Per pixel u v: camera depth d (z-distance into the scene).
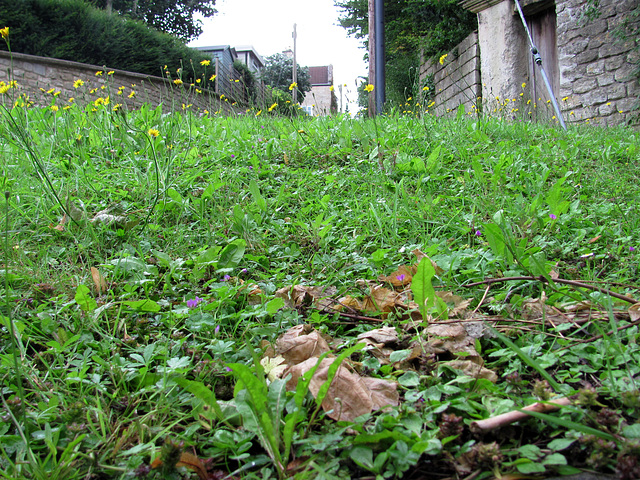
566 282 1.76
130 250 2.51
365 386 1.30
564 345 1.52
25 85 11.23
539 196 2.73
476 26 13.54
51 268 2.31
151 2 27.64
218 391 1.41
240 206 2.95
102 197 3.25
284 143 4.60
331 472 1.06
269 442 1.08
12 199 2.87
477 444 1.10
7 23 12.55
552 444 1.08
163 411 1.31
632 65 7.80
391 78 17.88
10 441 1.21
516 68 10.02
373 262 2.33
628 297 1.70
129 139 4.21
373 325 1.81
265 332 1.64
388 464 1.07
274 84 33.81
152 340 1.72
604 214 2.99
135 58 14.98
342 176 3.78
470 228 2.66
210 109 6.62
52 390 1.42
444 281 2.11
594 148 4.68
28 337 1.67
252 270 2.34
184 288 2.14
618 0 7.90
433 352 1.50
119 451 1.18
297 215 3.11
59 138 4.26
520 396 1.29
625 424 1.15
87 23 13.85
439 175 3.68
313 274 2.35
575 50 8.71
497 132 5.14
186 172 3.60
